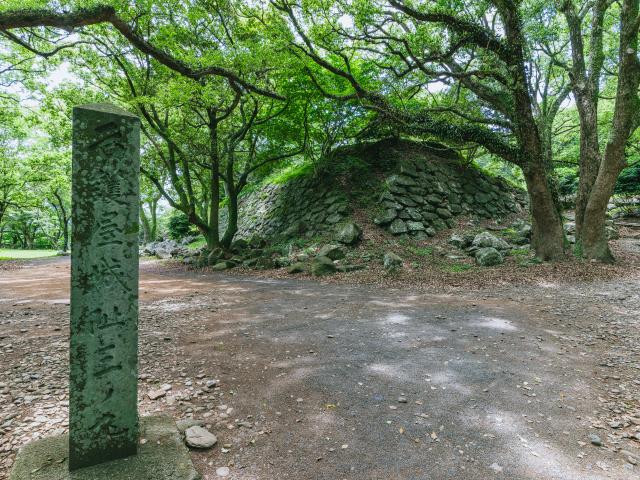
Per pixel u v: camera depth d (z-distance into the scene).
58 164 20.91
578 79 10.82
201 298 7.49
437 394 3.18
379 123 13.91
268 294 7.93
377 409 2.93
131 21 9.90
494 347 4.34
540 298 6.90
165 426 2.53
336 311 6.21
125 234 2.09
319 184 15.98
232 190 15.62
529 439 2.53
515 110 10.02
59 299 7.40
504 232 13.73
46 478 1.95
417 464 2.27
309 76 12.24
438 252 11.77
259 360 3.95
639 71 8.84
